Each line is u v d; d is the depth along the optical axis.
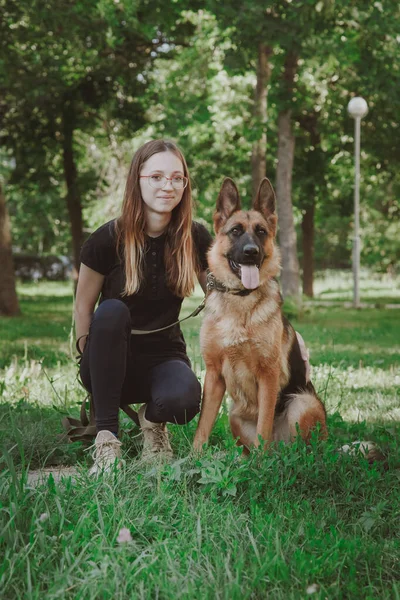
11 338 11.28
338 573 2.35
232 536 2.59
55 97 19.91
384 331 13.51
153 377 3.77
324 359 8.59
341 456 3.49
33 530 2.42
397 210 30.50
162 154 3.63
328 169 23.67
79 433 4.02
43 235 39.75
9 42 16.73
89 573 2.23
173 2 14.28
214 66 18.34
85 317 3.90
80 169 26.95
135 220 3.65
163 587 2.17
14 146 21.61
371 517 2.82
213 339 4.08
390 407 5.74
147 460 3.40
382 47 16.69
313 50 13.98
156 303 3.80
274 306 4.10
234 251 4.08
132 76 19.02
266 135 18.59
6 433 4.14
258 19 13.10
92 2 14.05
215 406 4.09
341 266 51.41
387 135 21.81
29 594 2.07
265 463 3.27
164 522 2.68
